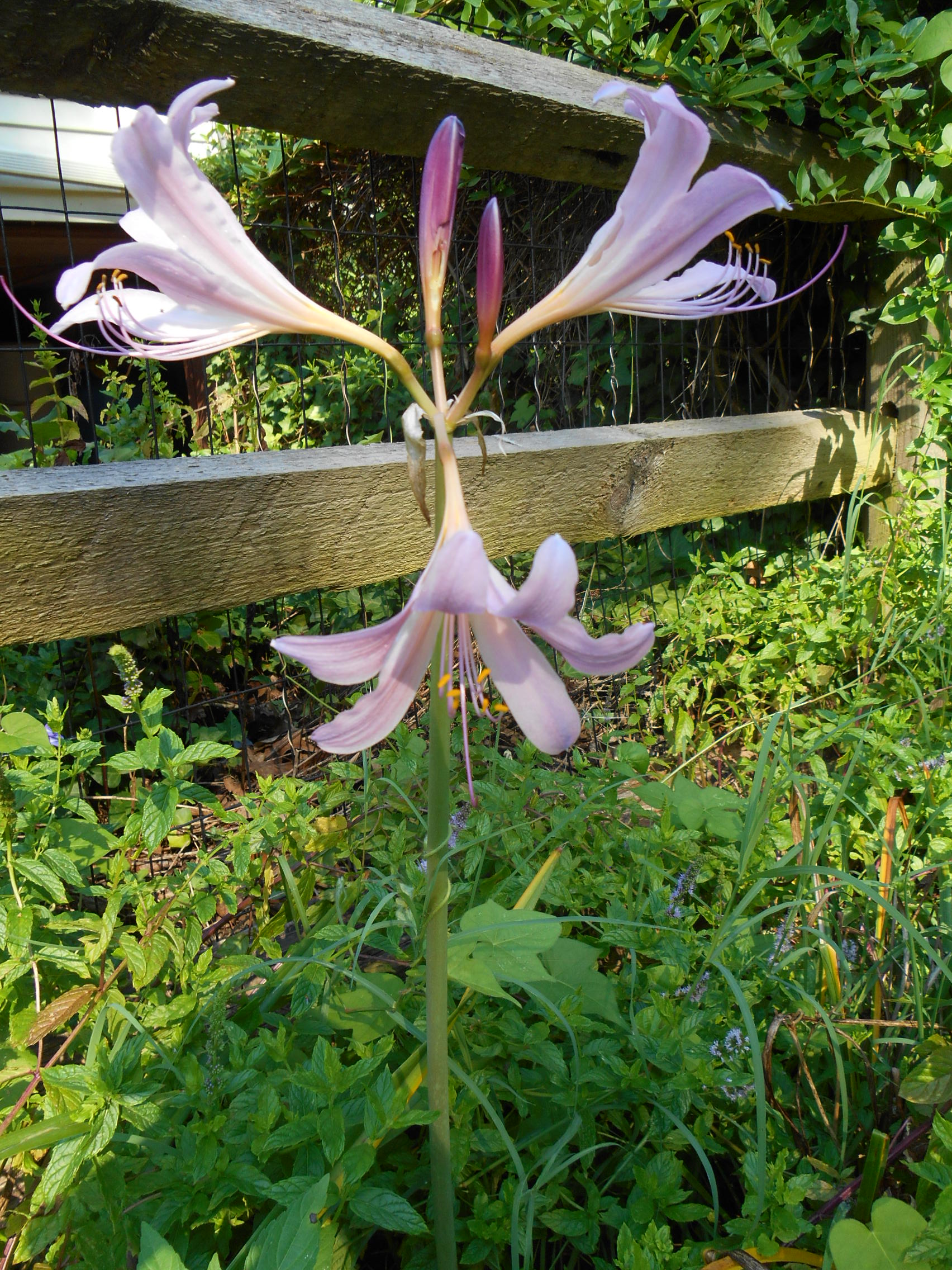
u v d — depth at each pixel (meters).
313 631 1.81
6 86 0.79
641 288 0.48
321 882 1.05
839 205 1.59
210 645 1.51
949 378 1.62
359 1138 0.60
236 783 1.43
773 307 1.92
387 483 1.03
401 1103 0.57
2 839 0.72
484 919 0.69
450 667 0.49
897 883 0.79
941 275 1.63
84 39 0.78
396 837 0.90
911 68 1.39
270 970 0.81
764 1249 0.58
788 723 1.03
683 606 1.54
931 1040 0.65
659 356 1.79
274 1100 0.60
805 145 1.51
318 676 0.44
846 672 1.48
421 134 1.05
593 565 1.55
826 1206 0.62
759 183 0.44
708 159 1.37
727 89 1.35
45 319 2.13
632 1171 0.67
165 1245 0.49
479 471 1.11
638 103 0.44
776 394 1.96
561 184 1.72
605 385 1.92
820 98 1.46
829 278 1.81
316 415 2.21
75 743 0.83
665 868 0.94
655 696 1.42
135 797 1.09
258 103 0.92
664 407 1.84
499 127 1.08
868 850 0.92
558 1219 0.61
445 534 0.47
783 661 1.45
